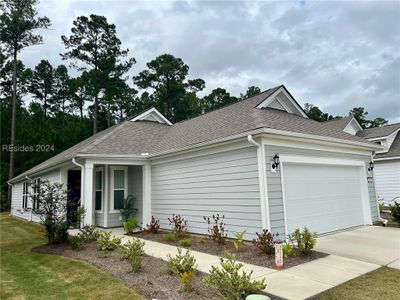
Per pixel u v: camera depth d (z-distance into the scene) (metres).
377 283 4.82
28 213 17.25
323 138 8.74
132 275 5.57
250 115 9.38
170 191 10.47
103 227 11.79
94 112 34.31
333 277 5.10
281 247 5.75
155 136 13.91
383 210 15.56
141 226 11.58
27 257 7.80
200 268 5.81
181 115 39.81
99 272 5.96
